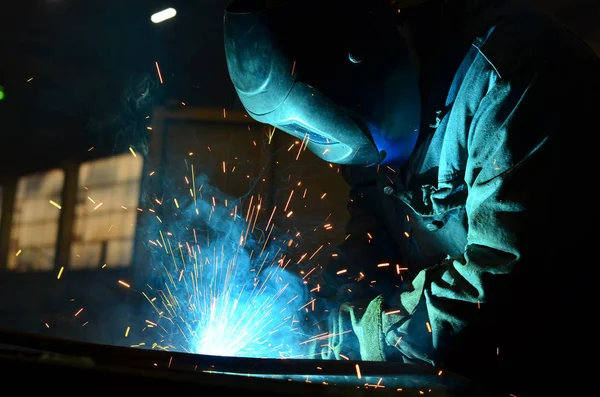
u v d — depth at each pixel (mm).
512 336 1424
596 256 1481
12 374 962
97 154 5957
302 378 1463
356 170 2195
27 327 5750
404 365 1367
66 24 5922
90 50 5918
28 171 6191
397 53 1758
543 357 1455
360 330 1669
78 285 5863
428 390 1245
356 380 1436
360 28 1725
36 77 6043
